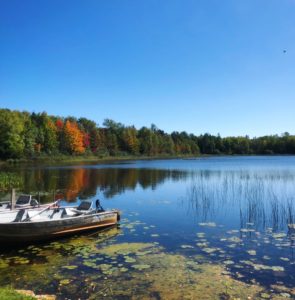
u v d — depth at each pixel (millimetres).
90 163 72500
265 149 147625
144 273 9531
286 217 17297
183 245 12250
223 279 9125
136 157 108625
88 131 99250
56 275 9445
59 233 13156
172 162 79750
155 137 120562
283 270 9781
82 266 10133
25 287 8656
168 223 15953
